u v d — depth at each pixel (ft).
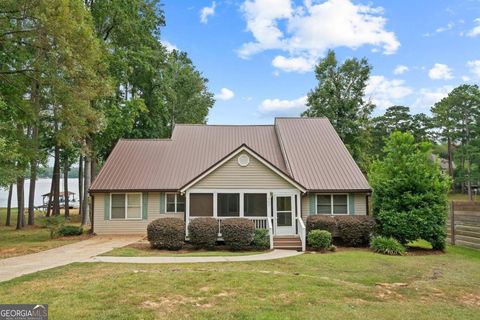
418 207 53.06
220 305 23.36
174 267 35.58
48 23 49.65
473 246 52.42
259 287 27.91
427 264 40.52
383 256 45.24
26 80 57.72
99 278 29.73
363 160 122.21
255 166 58.65
